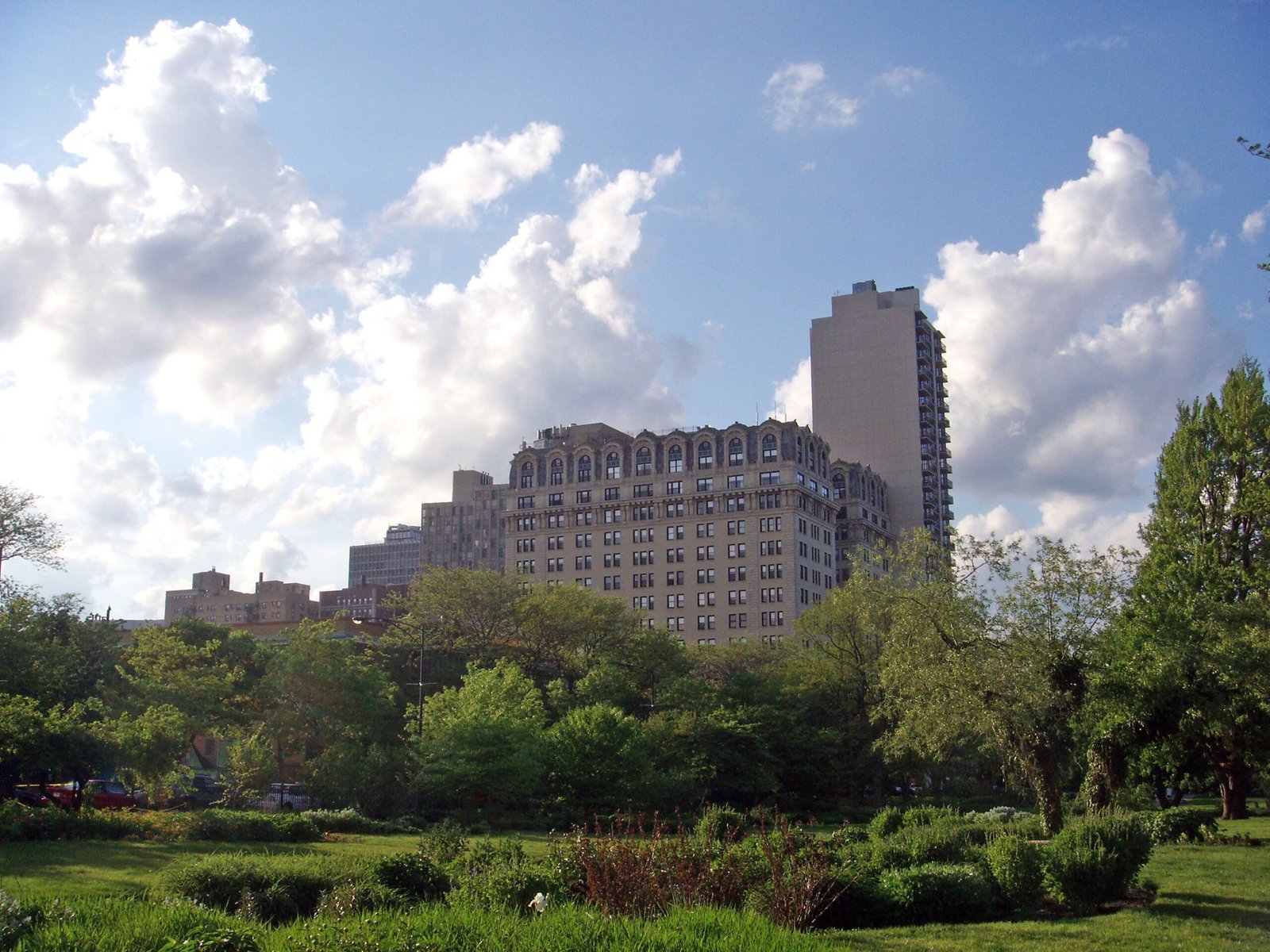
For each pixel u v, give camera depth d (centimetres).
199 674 6931
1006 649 4347
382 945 1386
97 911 1496
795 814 7775
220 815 4509
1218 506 5712
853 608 8438
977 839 3625
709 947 1463
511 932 1487
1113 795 4741
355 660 7431
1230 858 3750
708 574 16850
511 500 18575
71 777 5444
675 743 7719
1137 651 4684
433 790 6262
